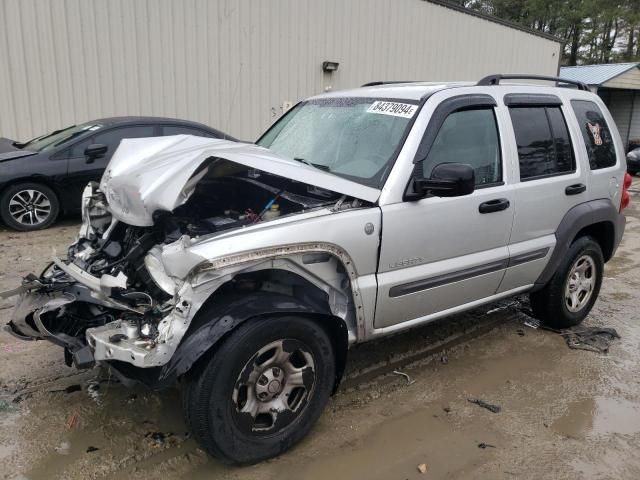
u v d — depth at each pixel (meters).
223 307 2.74
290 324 2.87
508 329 4.88
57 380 3.73
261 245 2.74
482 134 3.84
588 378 4.05
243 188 3.56
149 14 10.38
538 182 4.12
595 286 4.95
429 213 3.39
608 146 4.89
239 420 2.80
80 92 10.05
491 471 2.99
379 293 3.25
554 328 4.87
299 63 12.49
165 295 2.86
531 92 4.29
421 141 3.41
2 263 6.19
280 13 11.92
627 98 25.02
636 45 46.72
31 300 3.16
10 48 9.41
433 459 3.07
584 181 4.51
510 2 44.19
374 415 3.47
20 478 2.80
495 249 3.90
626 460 3.11
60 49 9.76
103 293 2.90
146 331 2.72
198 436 2.73
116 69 10.27
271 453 2.95
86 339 2.90
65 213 8.05
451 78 15.90
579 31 44.09
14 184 7.53
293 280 3.04
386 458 3.06
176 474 2.88
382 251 3.22
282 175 2.93
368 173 3.39
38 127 9.83
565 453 3.16
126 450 3.05
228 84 11.53
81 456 2.99
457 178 3.10
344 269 3.13
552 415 3.54
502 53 17.19
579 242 4.64
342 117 3.92
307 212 3.04
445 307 3.74
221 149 3.10
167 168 3.00
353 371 4.01
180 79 10.94
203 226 3.04
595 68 24.62
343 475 2.91
